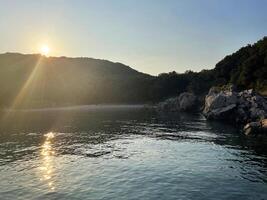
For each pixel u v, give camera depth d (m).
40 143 56.34
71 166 37.50
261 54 123.94
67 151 47.69
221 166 35.59
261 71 117.62
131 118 104.44
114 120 98.81
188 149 46.28
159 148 47.94
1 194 27.67
